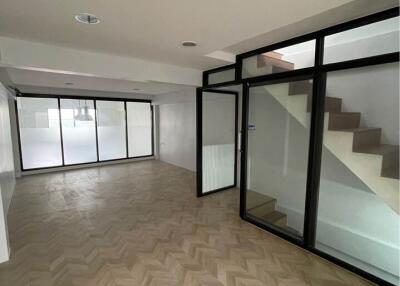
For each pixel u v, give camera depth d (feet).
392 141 8.11
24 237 9.42
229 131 15.44
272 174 12.20
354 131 7.56
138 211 12.10
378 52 7.22
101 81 15.96
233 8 5.76
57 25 6.93
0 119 11.54
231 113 15.35
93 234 9.71
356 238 8.93
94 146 23.17
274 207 12.13
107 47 9.09
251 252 8.54
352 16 6.74
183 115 22.20
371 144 8.02
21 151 19.36
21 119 19.16
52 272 7.34
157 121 26.40
